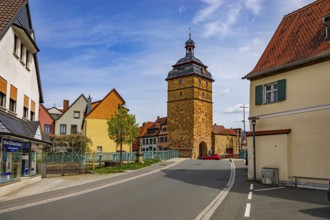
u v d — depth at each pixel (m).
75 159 32.22
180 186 17.23
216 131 74.38
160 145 87.06
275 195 13.88
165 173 25.48
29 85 23.03
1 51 17.31
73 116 64.69
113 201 12.32
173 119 69.44
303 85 17.39
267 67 19.80
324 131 16.08
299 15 21.67
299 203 11.80
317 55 16.41
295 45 19.47
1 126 14.57
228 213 9.98
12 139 16.53
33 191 15.88
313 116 16.67
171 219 9.12
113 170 28.64
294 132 17.61
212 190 15.61
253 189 15.97
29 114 22.98
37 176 20.75
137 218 9.23
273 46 21.44
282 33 21.77
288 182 17.38
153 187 16.84
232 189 15.97
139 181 19.92
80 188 16.81
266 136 18.92
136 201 12.30
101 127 56.03
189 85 67.38
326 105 16.09
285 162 17.62
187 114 66.88
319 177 16.06
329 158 15.73
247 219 9.16
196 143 65.81
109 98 57.88
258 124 19.98
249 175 19.95
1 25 17.69
